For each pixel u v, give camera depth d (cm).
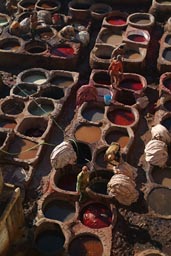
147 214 1471
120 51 2006
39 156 1641
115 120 1803
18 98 1875
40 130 1791
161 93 1881
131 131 1711
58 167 1558
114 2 2417
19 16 2322
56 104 1844
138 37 2181
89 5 2403
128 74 1967
